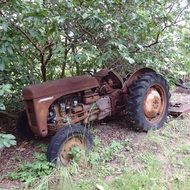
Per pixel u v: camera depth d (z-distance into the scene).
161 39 4.98
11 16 3.52
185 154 3.93
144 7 4.44
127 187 3.19
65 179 3.22
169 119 5.12
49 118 3.84
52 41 4.43
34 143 4.25
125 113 4.70
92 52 4.17
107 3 4.03
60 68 5.11
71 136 3.67
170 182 3.31
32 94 3.61
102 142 4.20
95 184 3.25
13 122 4.95
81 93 4.20
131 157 3.82
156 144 4.16
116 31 4.25
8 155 3.96
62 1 3.68
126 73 5.04
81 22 4.08
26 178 3.37
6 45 3.51
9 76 4.42
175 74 5.59
